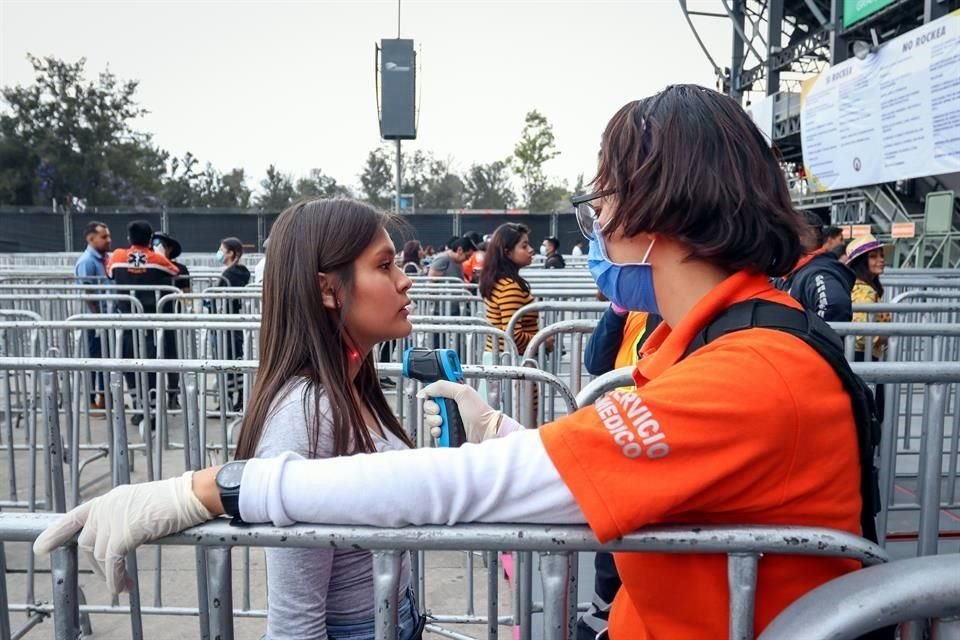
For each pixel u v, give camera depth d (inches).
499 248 206.2
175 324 162.2
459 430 62.9
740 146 40.5
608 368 117.3
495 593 84.7
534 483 37.4
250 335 206.7
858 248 229.5
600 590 85.4
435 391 63.5
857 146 428.8
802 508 37.3
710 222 40.2
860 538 37.9
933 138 363.3
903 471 149.1
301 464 41.0
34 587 137.9
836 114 448.8
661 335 47.9
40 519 43.4
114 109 2137.1
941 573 35.4
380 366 99.4
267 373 52.1
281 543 40.3
